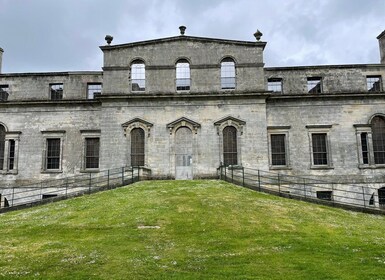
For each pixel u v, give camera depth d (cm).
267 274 1362
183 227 2033
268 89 3788
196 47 3731
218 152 3550
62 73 3869
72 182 3666
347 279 1313
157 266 1441
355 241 1852
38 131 3778
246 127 3581
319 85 3797
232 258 1550
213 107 3628
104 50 3744
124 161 3556
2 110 3825
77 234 1973
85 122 3778
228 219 2189
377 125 3688
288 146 3638
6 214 2592
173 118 3619
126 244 1756
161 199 2614
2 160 3766
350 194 3544
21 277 1346
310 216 2372
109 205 2528
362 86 3741
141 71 3734
